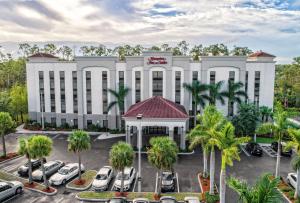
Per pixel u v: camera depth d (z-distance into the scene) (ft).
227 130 71.72
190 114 168.96
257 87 169.17
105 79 173.68
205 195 85.97
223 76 166.50
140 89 169.58
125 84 171.83
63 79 179.83
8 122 121.49
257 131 98.68
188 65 164.66
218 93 155.33
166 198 79.66
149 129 165.48
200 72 167.22
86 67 174.09
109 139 156.25
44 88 183.42
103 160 122.01
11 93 196.95
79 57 173.06
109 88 173.47
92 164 116.88
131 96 170.50
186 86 156.46
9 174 105.60
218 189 91.56
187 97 167.12
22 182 98.37
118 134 166.20
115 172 105.40
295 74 298.97
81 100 176.86
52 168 104.83
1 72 305.94
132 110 138.41
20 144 92.89
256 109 149.69
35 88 185.26
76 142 91.66
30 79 185.26
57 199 86.02
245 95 156.87
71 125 182.50
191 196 86.12
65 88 180.34
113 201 76.64
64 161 120.47
